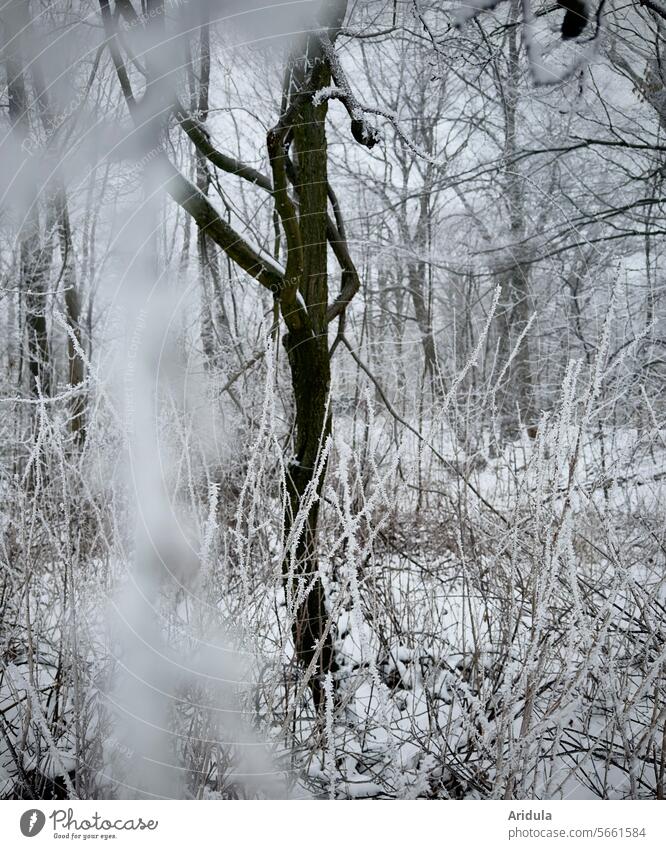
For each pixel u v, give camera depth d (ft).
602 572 7.02
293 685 6.40
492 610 7.38
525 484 5.86
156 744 5.71
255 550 6.75
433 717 7.04
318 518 7.78
